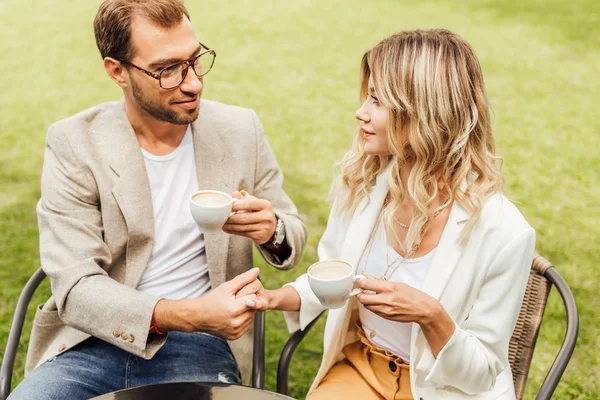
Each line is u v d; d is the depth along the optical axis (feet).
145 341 7.00
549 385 6.89
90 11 34.53
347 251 7.52
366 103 7.13
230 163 8.13
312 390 7.63
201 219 6.67
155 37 7.27
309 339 12.35
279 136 21.01
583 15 34.58
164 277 8.02
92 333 7.20
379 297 6.35
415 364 7.03
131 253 7.85
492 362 6.86
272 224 7.42
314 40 30.94
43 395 7.25
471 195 6.87
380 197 7.50
